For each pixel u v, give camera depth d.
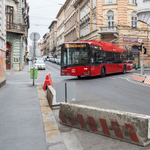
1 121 5.84
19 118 6.11
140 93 10.48
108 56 20.70
